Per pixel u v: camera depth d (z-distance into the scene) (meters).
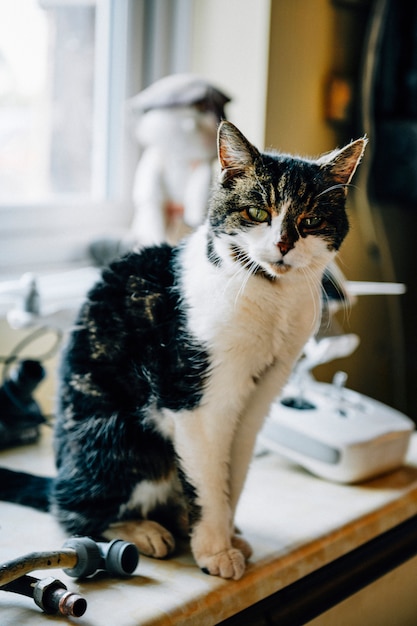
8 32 1.42
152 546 0.93
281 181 0.90
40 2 1.47
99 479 0.96
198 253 0.95
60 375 1.04
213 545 0.90
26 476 1.07
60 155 1.57
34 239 1.48
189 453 0.91
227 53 1.52
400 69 1.64
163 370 0.91
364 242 1.74
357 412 1.23
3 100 1.44
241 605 0.86
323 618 0.98
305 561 0.94
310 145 1.62
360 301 1.77
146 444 0.97
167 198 1.41
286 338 0.95
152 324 0.94
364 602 1.05
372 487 1.15
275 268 0.88
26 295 1.20
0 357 1.32
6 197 1.49
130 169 1.64
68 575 0.85
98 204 1.60
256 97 1.49
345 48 1.65
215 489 0.92
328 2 1.58
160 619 0.78
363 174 1.70
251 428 1.00
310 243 0.90
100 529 0.96
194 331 0.89
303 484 1.15
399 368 1.87
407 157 1.64
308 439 1.17
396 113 1.67
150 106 1.35
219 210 0.92
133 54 1.58
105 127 1.63
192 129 1.33
